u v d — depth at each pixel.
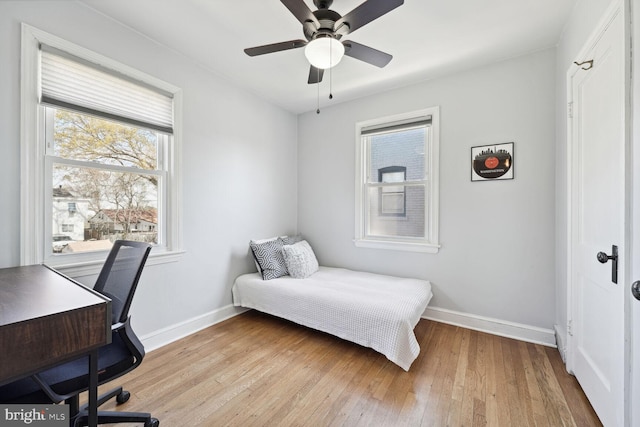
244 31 1.97
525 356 2.00
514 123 2.29
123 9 1.75
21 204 1.51
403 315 1.90
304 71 2.53
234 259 2.80
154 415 1.42
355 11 1.38
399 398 1.56
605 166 1.32
